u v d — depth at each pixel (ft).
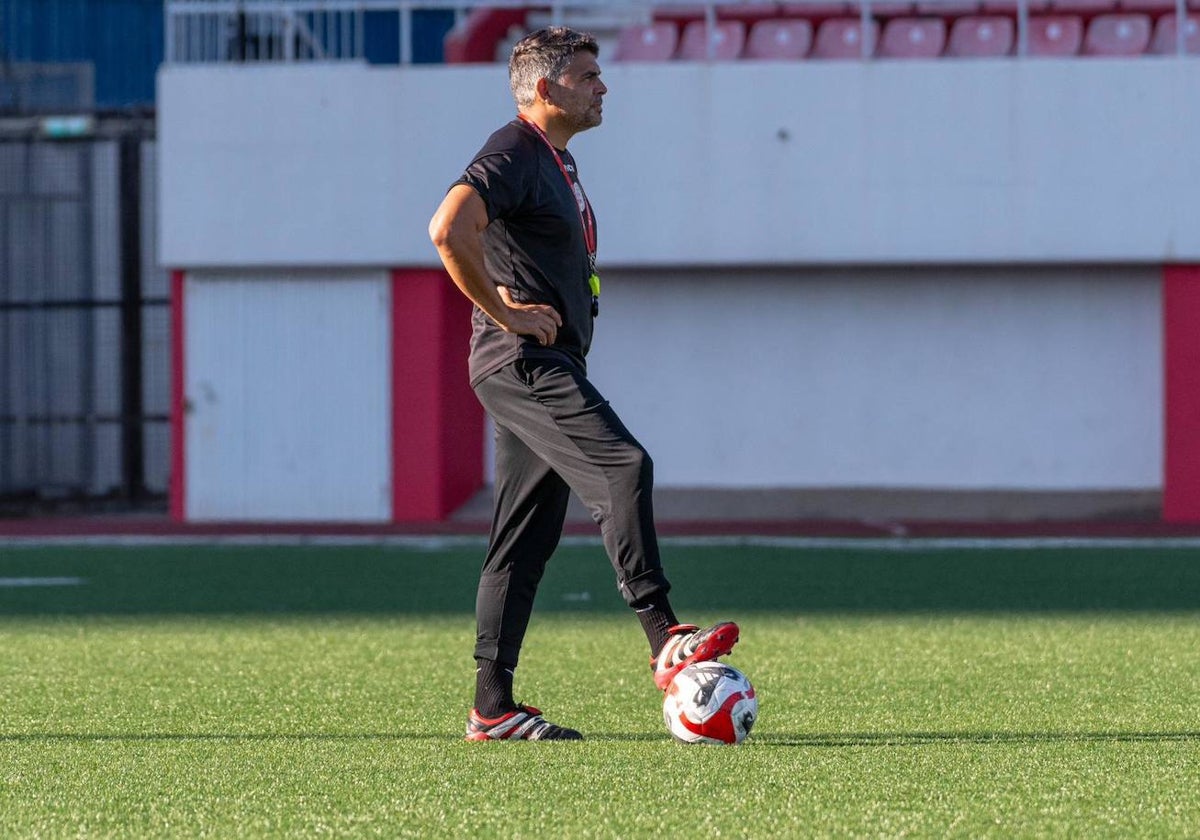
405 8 186.50
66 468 203.92
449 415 188.34
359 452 186.09
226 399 187.52
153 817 41.81
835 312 193.47
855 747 51.57
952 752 50.47
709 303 194.80
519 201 49.98
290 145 184.14
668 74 181.37
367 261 183.73
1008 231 178.29
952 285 191.31
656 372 195.62
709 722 51.44
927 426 192.44
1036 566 126.41
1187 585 111.96
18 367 204.03
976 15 200.13
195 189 185.26
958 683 68.03
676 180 181.88
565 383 50.39
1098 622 90.74
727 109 180.86
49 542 157.89
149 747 52.90
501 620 53.67
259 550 147.23
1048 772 46.93
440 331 184.65
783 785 44.96
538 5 188.96
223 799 43.86
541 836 39.34
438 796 43.86
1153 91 175.94
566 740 53.21
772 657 76.74
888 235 179.83
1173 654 77.05
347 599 106.93
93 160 202.39
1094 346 189.47
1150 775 46.57
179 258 185.47
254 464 187.42
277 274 186.60
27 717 60.49
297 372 186.70
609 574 120.06
